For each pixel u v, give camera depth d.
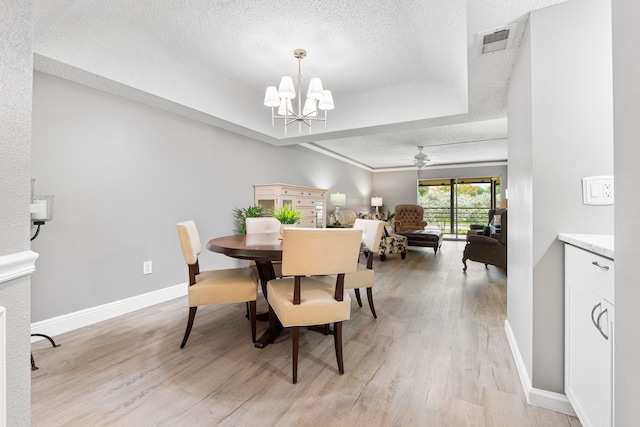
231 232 3.79
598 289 1.02
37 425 1.28
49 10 1.74
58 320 2.21
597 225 1.32
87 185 2.38
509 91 2.13
